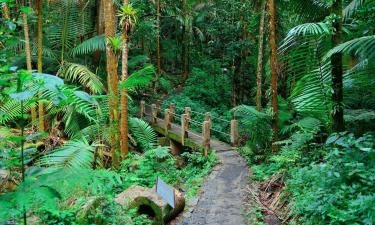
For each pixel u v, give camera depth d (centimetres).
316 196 378
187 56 1927
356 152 395
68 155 428
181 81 1927
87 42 1044
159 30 1673
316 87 516
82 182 180
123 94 672
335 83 454
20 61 989
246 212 471
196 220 461
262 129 738
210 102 1584
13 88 179
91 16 1203
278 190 525
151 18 1633
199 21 1948
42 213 367
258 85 958
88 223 377
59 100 174
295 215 409
